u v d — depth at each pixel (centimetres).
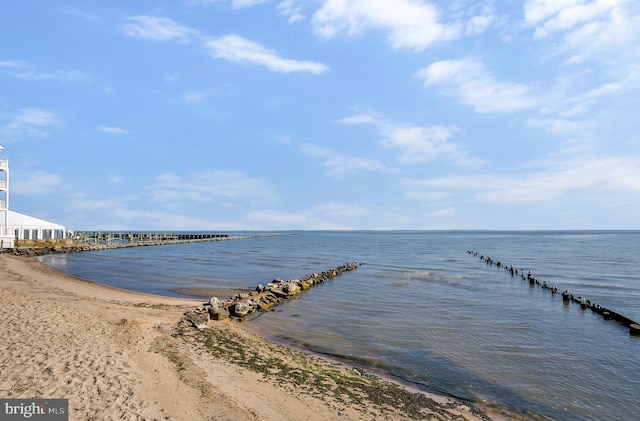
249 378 1163
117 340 1364
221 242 14500
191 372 1147
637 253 7775
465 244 12694
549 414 1106
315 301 2689
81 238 9031
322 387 1151
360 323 2075
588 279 4072
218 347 1461
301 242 14875
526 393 1241
